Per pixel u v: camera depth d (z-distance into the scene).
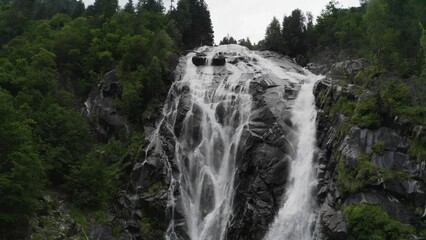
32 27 81.38
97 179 46.88
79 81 66.06
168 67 63.88
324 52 74.12
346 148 41.59
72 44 70.19
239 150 48.53
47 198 42.75
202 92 57.59
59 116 49.25
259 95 52.94
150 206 46.62
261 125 49.25
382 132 41.41
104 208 46.50
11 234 36.72
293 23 81.19
